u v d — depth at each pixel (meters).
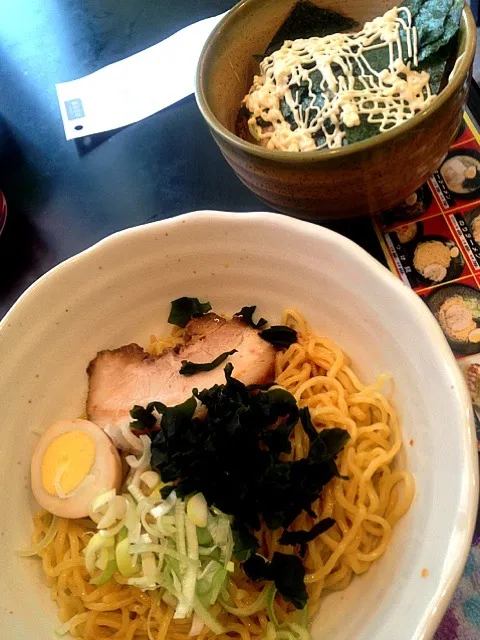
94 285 0.30
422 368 0.24
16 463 0.29
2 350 0.29
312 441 0.27
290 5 0.33
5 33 0.53
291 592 0.25
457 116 0.28
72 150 0.43
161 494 0.26
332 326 0.30
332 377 0.29
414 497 0.25
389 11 0.32
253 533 0.26
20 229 0.40
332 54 0.31
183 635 0.27
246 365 0.30
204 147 0.40
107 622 0.27
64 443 0.29
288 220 0.27
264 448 0.27
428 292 0.31
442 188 0.34
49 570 0.28
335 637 0.24
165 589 0.26
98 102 0.45
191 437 0.26
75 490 0.28
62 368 0.31
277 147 0.31
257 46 0.34
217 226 0.29
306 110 0.30
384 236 0.33
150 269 0.31
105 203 0.39
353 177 0.27
